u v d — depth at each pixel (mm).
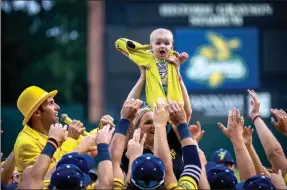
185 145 14586
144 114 16422
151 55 17234
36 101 17859
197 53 44844
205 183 14891
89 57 47156
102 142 14758
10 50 66750
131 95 17219
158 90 16922
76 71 66562
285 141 40188
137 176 14109
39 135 17719
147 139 16391
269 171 17938
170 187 14617
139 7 43969
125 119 15312
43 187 15008
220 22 44906
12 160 17594
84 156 15344
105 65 44062
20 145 17438
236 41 45031
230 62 45031
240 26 45000
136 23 43969
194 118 44688
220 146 39938
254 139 36875
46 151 14781
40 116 17875
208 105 44844
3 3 67938
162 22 44219
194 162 14492
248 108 44938
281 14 45094
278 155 17016
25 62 66500
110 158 14766
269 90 45094
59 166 14633
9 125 41062
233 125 16469
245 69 45062
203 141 39969
